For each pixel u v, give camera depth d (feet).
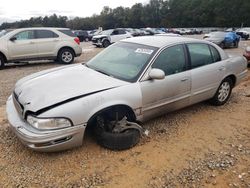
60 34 40.14
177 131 15.43
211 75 17.38
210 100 19.19
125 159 12.60
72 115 11.55
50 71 15.24
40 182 11.02
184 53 15.98
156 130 15.44
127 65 14.67
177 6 304.91
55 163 12.16
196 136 14.96
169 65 15.08
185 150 13.52
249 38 110.32
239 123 16.78
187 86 15.90
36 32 38.47
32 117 11.50
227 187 11.01
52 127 11.30
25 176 11.35
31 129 11.50
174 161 12.57
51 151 11.76
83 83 13.07
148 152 13.21
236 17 257.55
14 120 12.46
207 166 12.27
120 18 322.14
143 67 14.08
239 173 11.87
